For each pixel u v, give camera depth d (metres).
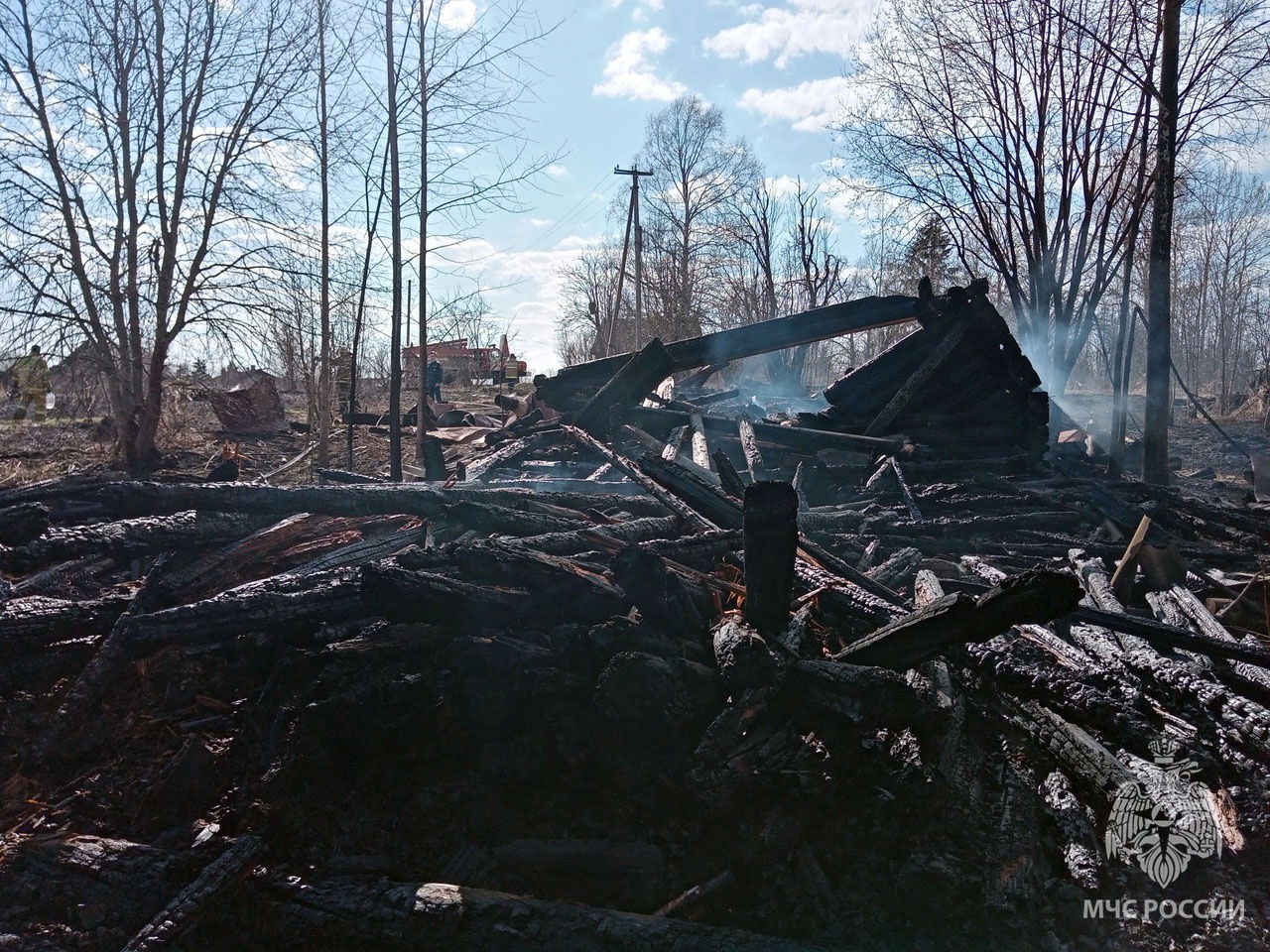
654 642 4.19
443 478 9.61
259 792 4.09
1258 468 12.48
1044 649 4.87
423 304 13.66
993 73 17.92
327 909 3.59
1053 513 8.84
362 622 4.75
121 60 11.67
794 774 3.70
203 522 5.81
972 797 3.63
